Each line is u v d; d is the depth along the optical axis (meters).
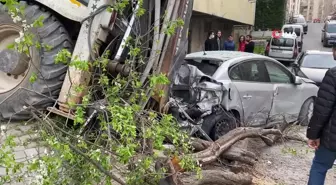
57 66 4.94
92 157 2.88
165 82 3.45
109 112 3.26
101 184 3.14
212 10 20.44
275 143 6.76
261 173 5.25
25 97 5.06
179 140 3.62
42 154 3.31
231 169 4.85
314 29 52.06
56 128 3.23
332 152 3.91
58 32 5.03
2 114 5.14
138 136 3.34
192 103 6.22
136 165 3.27
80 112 3.21
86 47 4.65
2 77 5.33
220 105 6.36
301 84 8.16
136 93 3.58
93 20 4.63
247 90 6.80
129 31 4.52
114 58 4.36
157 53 4.54
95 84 4.15
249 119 6.89
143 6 4.78
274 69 7.68
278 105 7.60
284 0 37.06
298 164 5.80
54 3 4.88
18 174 3.24
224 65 6.72
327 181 5.20
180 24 4.35
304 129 8.04
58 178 2.93
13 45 3.15
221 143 4.93
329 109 3.72
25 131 3.88
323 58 13.52
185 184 3.71
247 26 32.06
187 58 7.33
